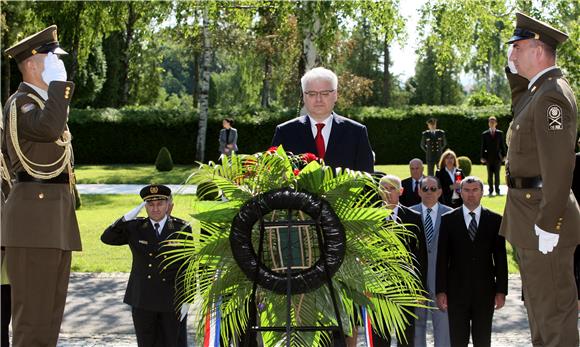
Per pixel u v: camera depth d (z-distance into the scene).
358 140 5.40
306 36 15.23
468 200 6.86
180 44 40.59
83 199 19.36
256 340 4.41
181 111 33.53
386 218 4.28
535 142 4.88
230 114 32.88
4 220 5.16
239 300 4.22
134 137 32.94
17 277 5.18
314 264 3.93
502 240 6.87
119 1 24.00
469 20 15.95
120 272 10.95
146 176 26.34
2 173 5.35
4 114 5.04
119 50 43.81
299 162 4.43
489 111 33.50
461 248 6.83
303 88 5.29
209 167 4.12
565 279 4.93
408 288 4.38
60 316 5.36
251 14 20.58
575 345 4.91
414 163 10.11
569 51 13.44
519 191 4.99
